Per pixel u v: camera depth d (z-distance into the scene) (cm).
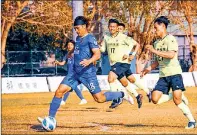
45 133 1359
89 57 1401
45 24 5216
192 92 3209
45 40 5659
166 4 5284
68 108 2172
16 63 5184
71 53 2055
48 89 3684
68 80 1397
